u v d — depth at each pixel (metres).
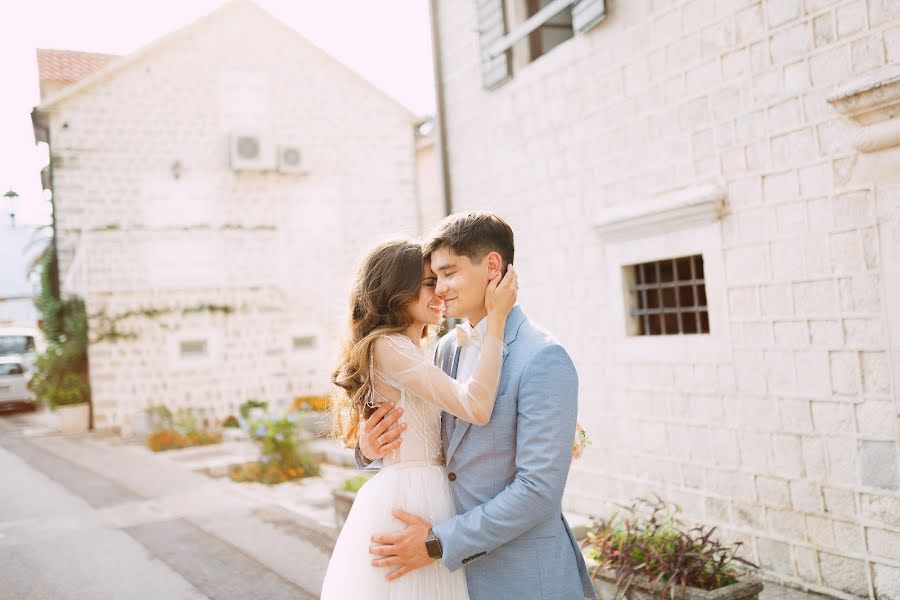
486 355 1.96
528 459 1.89
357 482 6.09
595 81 5.29
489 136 6.51
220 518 6.62
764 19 4.04
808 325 3.86
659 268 5.00
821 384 3.81
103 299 13.80
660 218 4.66
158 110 14.55
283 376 14.91
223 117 15.03
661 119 4.74
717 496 4.43
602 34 5.21
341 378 2.21
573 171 5.55
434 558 1.99
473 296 2.08
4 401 17.41
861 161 3.57
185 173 14.65
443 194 7.08
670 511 4.73
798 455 3.94
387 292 2.18
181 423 12.30
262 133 15.00
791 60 3.90
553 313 5.80
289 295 15.26
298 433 9.23
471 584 2.04
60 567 5.23
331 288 15.61
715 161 4.36
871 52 3.52
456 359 2.38
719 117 4.33
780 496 4.04
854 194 3.62
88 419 13.84
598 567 3.53
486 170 6.57
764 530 4.13
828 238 3.75
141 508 7.13
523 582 1.97
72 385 13.89
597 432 5.38
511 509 1.87
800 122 3.86
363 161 16.09
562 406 1.92
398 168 16.38
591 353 5.43
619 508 5.14
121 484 8.43
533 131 5.96
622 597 3.43
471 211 2.15
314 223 15.60
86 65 16.50
